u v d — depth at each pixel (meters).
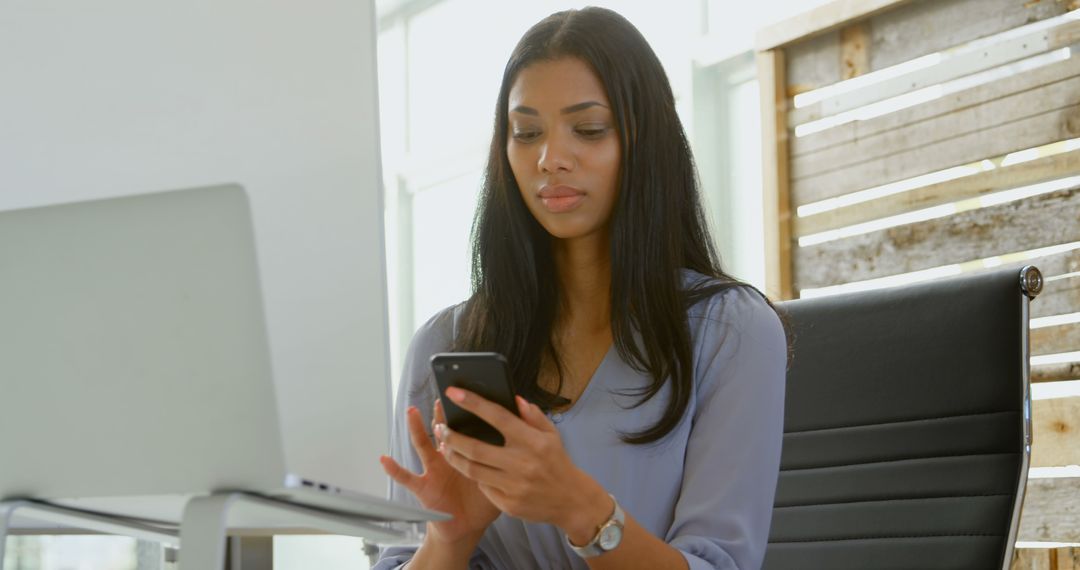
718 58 4.55
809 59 4.08
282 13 2.46
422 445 1.33
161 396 1.14
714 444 1.45
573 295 1.56
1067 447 3.28
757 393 1.47
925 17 3.72
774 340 1.50
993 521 1.60
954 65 3.63
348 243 2.39
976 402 1.66
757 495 1.43
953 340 1.70
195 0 2.44
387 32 6.71
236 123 2.43
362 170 2.45
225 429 1.13
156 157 2.39
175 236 1.12
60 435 1.19
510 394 1.14
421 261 6.59
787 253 4.09
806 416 1.82
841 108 3.96
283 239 2.38
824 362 1.82
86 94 2.37
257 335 1.11
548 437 1.15
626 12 5.05
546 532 1.44
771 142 4.15
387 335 2.33
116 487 1.19
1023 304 1.66
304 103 2.46
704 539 1.37
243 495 1.14
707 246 1.60
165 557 2.14
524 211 1.56
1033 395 3.39
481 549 1.51
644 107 1.49
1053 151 3.39
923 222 3.69
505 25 5.99
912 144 3.74
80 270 1.16
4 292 1.19
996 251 3.50
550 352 1.54
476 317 1.59
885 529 1.69
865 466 1.74
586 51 1.47
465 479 1.35
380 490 2.26
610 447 1.46
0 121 2.32
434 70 6.44
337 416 2.28
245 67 2.45
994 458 1.62
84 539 5.14
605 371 1.49
